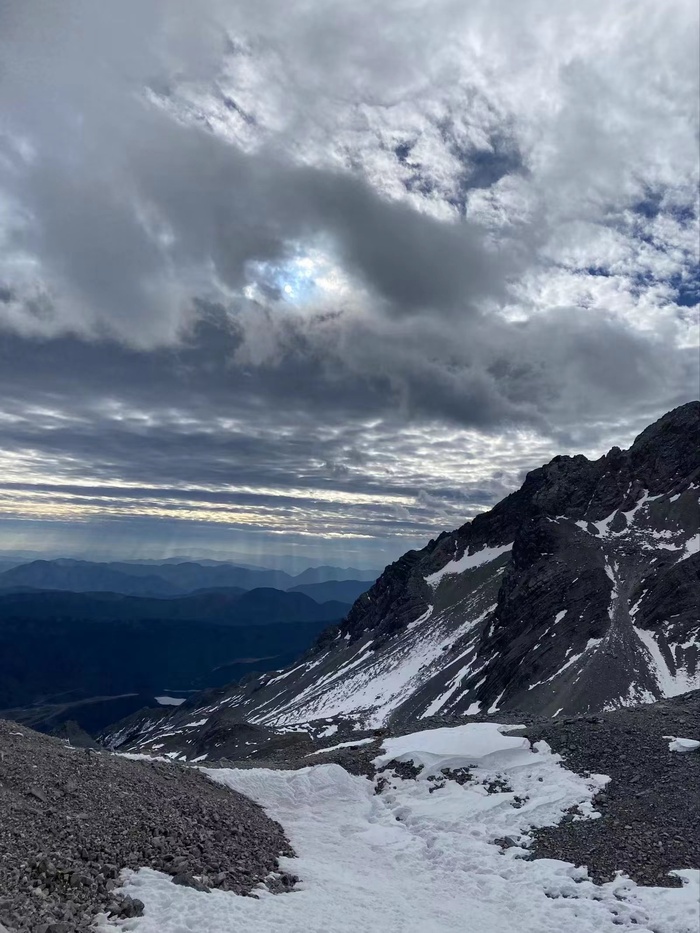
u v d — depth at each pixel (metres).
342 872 20.23
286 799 26.59
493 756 28.75
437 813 25.06
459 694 120.94
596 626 109.06
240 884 17.48
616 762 27.16
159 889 15.77
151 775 24.42
